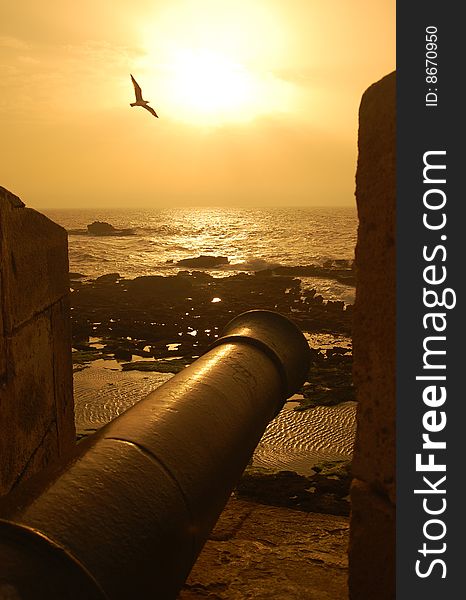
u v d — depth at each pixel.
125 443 2.74
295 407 15.15
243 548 4.77
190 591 4.17
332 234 103.56
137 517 2.38
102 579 2.11
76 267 55.41
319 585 4.28
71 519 2.21
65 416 5.51
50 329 5.05
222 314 28.67
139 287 36.75
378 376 2.46
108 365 19.61
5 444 3.85
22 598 1.85
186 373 3.93
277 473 10.41
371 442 2.51
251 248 76.44
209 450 3.06
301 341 5.34
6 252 3.95
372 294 2.46
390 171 2.36
